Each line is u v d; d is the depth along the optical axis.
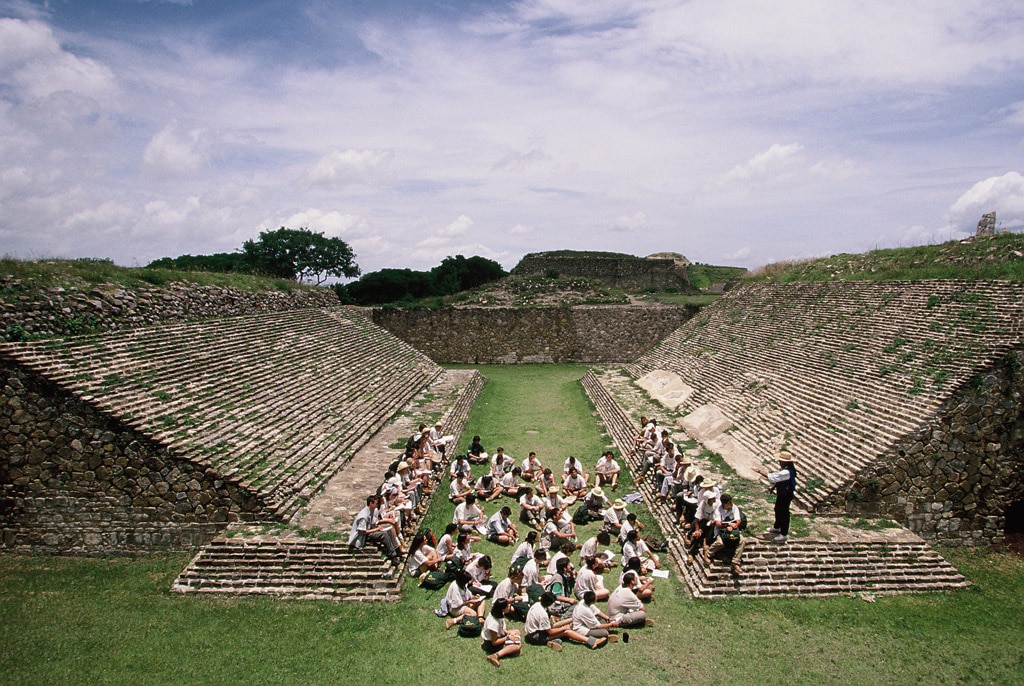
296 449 15.58
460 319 37.47
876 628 10.23
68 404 12.59
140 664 9.27
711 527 11.71
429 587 11.31
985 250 20.73
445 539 12.14
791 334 23.00
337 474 15.56
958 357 14.37
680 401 22.94
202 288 21.98
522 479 16.77
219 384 16.69
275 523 12.66
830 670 9.27
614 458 18.52
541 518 14.03
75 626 10.17
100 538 12.73
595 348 37.59
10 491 12.70
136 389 14.12
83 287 16.58
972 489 13.39
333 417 18.73
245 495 12.80
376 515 11.90
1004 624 10.45
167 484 12.71
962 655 9.63
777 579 11.27
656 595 11.18
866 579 11.35
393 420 21.19
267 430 15.79
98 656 9.45
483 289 45.62
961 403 13.29
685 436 18.70
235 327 21.31
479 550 12.84
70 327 14.92
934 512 13.34
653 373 27.95
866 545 11.99
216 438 14.08
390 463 16.64
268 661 9.38
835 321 21.34
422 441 16.88
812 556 11.70
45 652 9.51
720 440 17.88
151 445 12.69
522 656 9.54
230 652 9.57
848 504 13.20
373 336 31.16
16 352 12.66
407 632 10.09
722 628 10.21
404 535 12.95
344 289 46.00
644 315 37.31
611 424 21.92
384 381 24.62
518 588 10.88
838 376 17.55
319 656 9.49
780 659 9.48
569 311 37.50
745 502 13.62
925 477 13.31
